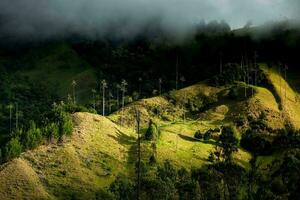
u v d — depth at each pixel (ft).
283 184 430.61
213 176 470.39
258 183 456.86
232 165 473.26
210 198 453.58
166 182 489.67
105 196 513.04
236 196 433.48
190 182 479.00
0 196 494.59
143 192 486.38
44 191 518.78
